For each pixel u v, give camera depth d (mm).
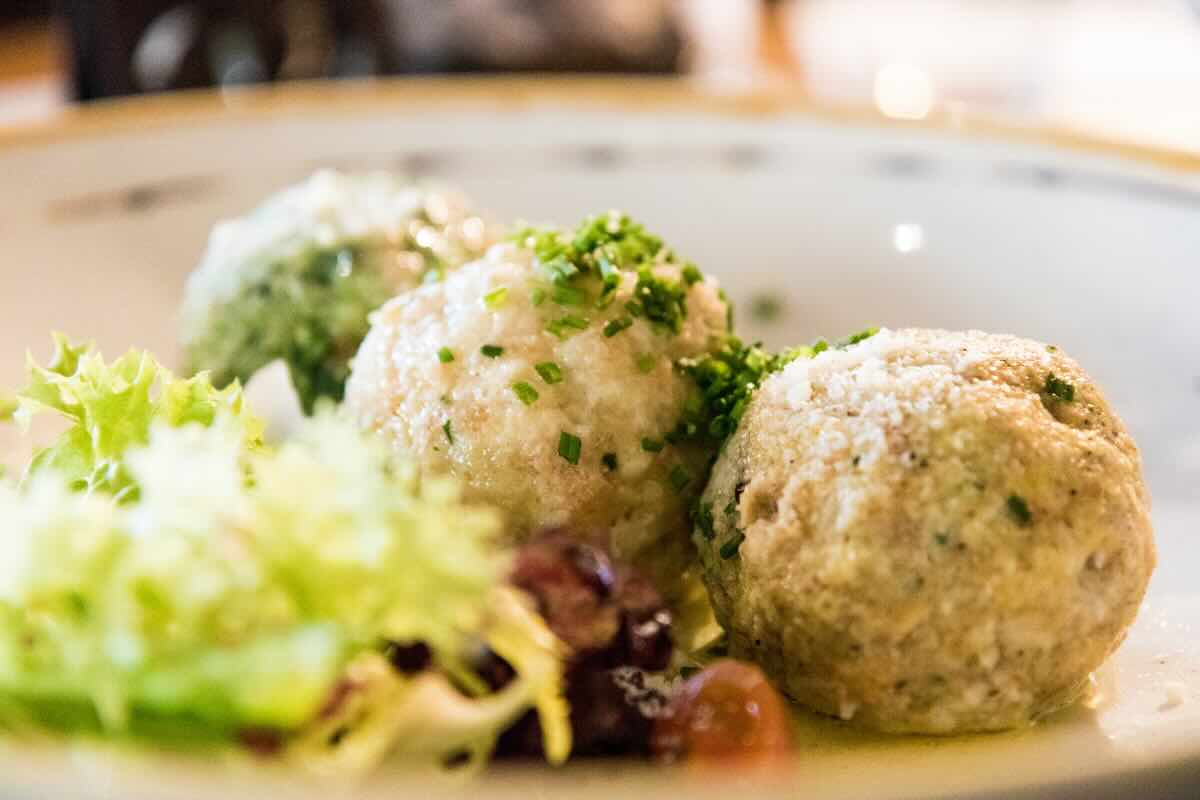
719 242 327
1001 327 302
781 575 189
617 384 206
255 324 248
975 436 185
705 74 479
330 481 160
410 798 145
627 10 441
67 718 155
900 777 161
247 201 326
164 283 309
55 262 300
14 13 561
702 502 205
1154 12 569
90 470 198
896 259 316
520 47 428
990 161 316
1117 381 281
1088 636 187
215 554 157
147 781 143
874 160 323
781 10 587
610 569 177
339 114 338
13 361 281
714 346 218
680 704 177
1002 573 181
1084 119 415
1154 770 164
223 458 172
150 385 201
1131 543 188
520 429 203
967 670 184
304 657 151
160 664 153
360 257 250
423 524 157
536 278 212
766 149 330
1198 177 296
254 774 149
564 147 339
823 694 190
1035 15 565
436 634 157
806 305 317
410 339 212
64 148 309
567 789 156
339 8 443
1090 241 302
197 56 410
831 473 188
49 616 160
